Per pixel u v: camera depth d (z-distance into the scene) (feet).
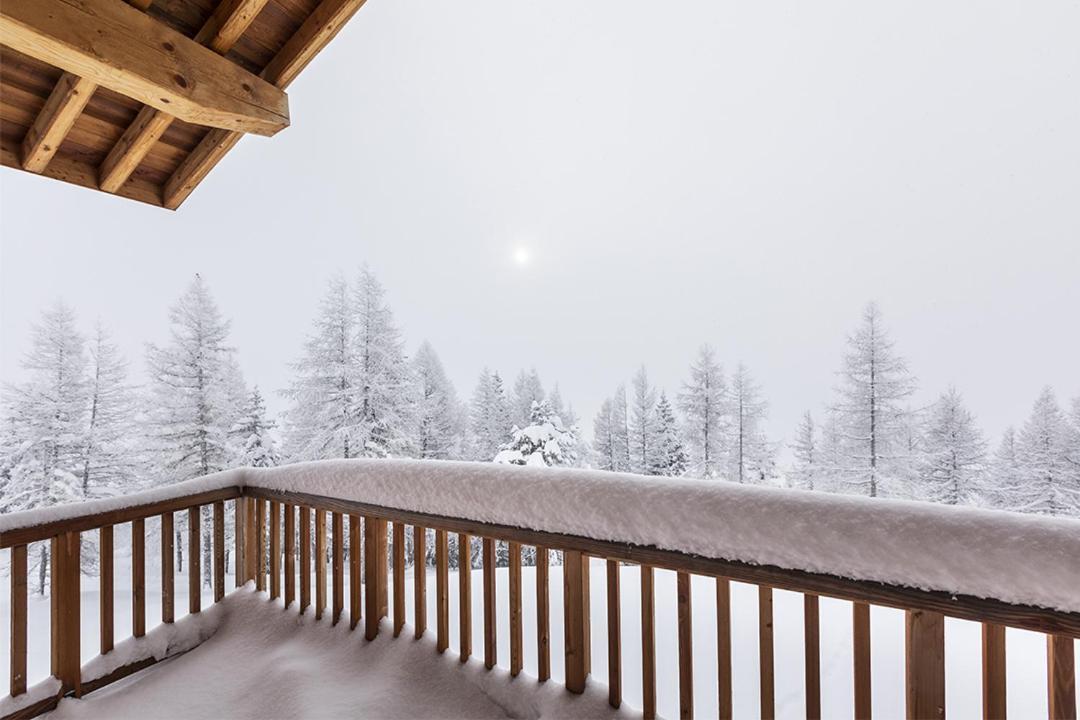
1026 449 66.18
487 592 6.85
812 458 71.10
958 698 7.57
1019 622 3.59
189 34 7.38
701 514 4.89
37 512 6.83
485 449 78.54
